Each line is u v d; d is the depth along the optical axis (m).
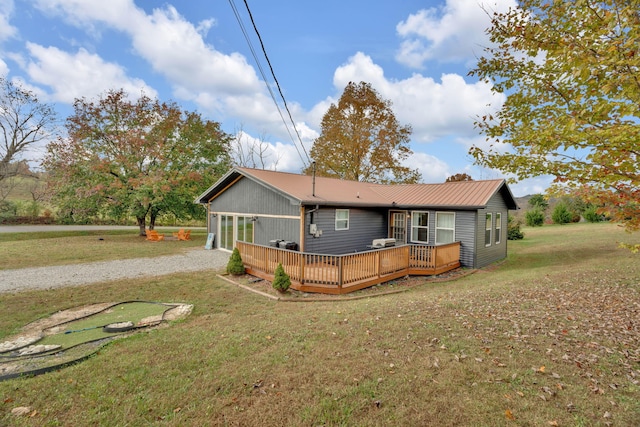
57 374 3.84
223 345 4.59
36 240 18.17
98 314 6.51
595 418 2.82
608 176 3.56
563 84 4.27
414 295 7.80
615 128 3.13
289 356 4.15
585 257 12.59
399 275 10.35
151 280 9.61
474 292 7.22
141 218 21.47
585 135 3.34
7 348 4.72
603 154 3.49
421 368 3.73
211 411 3.04
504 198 14.84
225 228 16.05
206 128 23.53
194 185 22.00
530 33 3.90
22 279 9.45
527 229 26.06
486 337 4.56
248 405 3.13
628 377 3.45
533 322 5.09
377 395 3.23
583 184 3.87
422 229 13.84
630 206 3.52
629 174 3.42
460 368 3.71
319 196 12.14
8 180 25.20
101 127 20.11
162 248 16.59
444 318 5.37
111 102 20.03
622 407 2.95
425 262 10.93
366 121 26.17
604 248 14.15
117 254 14.25
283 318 5.95
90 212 20.56
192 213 22.95
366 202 12.95
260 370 3.80
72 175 19.12
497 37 4.64
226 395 3.31
